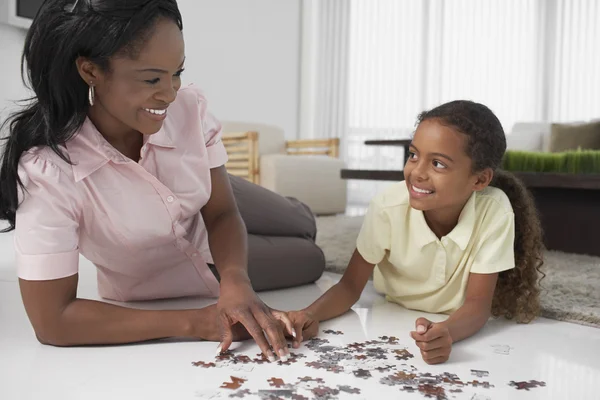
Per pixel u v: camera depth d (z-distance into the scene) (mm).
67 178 1075
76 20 932
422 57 6301
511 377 1007
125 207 1156
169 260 1380
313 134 6516
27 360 1052
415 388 938
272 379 963
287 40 6160
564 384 978
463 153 1195
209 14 5242
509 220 1317
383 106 6469
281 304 1568
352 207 5887
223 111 5477
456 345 1201
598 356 1142
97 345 1141
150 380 957
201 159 1233
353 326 1321
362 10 6465
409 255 1387
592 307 1495
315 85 6465
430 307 1449
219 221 1319
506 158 2758
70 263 1069
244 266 1211
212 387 928
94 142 1079
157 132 1148
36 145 1042
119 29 922
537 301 1422
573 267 2131
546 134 4754
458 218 1348
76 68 976
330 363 1050
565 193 2643
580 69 5816
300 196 4348
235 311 1076
